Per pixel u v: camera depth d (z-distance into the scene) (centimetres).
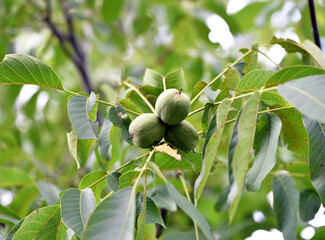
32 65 83
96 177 83
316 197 96
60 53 166
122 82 95
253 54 93
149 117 82
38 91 138
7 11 159
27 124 160
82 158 88
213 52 157
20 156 137
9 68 83
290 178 95
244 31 175
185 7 160
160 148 78
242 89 80
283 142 88
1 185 108
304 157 88
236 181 67
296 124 86
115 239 66
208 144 74
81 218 76
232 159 69
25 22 162
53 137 161
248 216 126
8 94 139
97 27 151
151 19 167
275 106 84
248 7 171
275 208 94
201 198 132
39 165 135
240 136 68
